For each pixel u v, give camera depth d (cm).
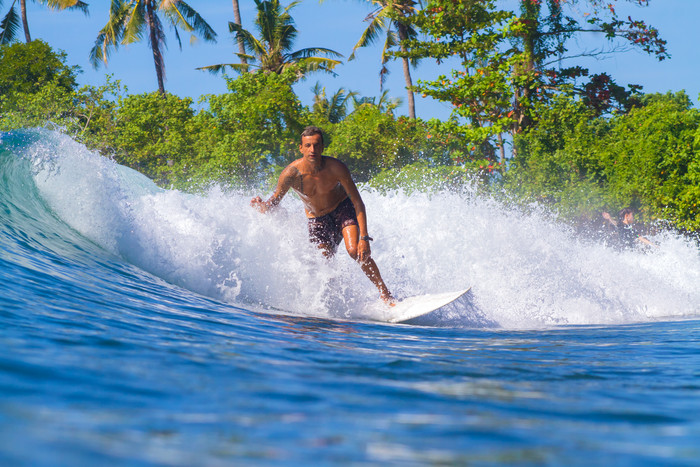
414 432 322
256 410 355
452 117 4800
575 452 291
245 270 1423
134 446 254
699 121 4241
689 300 2052
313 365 561
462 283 1773
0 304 654
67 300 784
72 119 5862
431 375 550
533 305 1697
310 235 1481
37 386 356
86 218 1445
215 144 5947
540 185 4253
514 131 4972
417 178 4431
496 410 399
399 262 1805
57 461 218
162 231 1448
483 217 1884
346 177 1428
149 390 382
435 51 4850
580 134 4597
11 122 5978
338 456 266
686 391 500
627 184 4147
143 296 1014
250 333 795
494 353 777
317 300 1417
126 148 6438
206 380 432
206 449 262
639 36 4891
